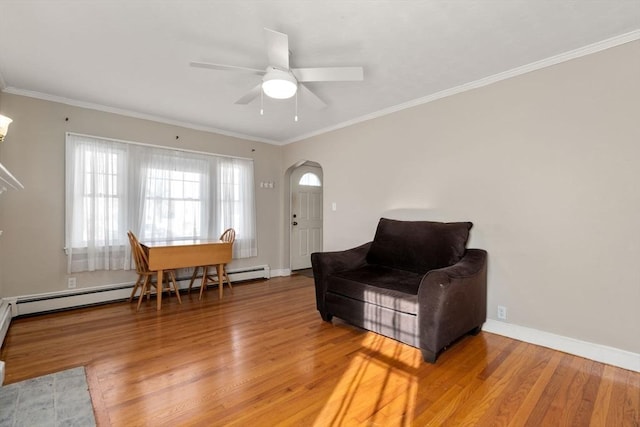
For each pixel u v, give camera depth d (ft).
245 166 15.56
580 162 7.48
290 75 7.06
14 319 9.79
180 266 11.51
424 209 10.69
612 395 5.77
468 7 6.01
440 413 5.25
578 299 7.48
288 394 5.79
